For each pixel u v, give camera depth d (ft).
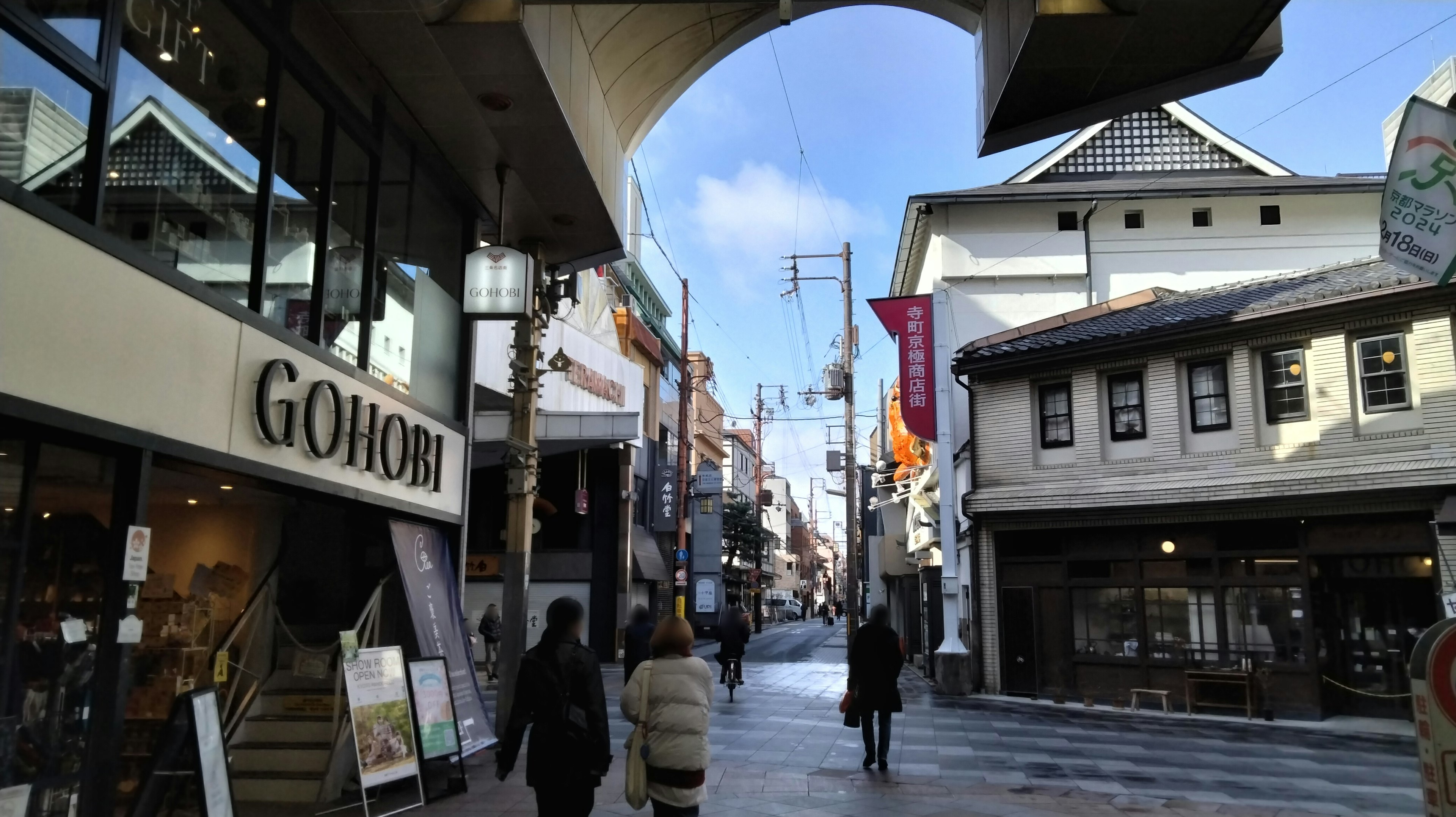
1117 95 31.24
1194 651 53.57
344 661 25.58
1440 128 29.66
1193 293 65.21
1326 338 50.85
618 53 37.09
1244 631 52.01
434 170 35.83
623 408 96.02
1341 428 49.65
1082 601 58.59
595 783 17.83
